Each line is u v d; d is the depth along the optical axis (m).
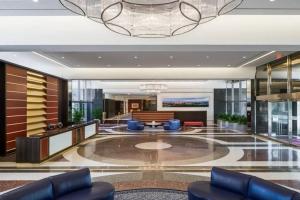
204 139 13.33
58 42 6.54
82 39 6.57
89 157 8.88
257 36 6.54
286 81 11.61
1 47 6.81
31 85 11.30
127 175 6.60
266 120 14.49
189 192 4.37
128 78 14.88
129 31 4.89
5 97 9.23
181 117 23.52
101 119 24.41
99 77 14.92
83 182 4.51
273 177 6.37
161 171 7.00
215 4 4.14
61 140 9.65
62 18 6.55
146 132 16.70
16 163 7.91
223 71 14.80
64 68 14.34
